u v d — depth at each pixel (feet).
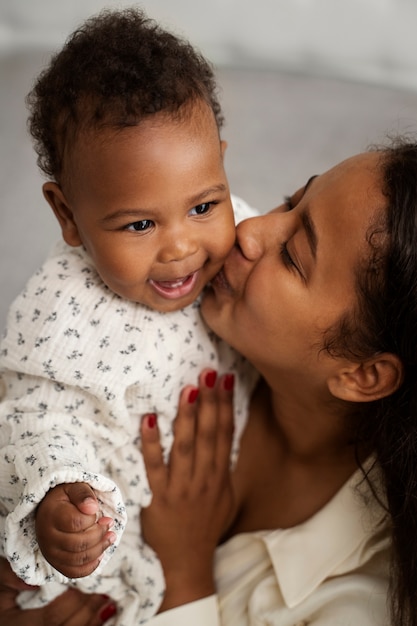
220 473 3.87
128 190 3.07
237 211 4.22
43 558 3.03
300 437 3.93
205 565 3.83
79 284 3.52
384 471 3.59
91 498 2.73
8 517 2.89
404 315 3.30
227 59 6.91
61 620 3.76
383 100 6.07
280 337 3.49
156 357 3.51
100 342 3.44
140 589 3.72
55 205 3.46
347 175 3.40
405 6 6.60
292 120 5.92
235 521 4.11
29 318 3.49
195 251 3.23
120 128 3.04
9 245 5.19
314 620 3.65
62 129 3.21
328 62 6.88
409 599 3.48
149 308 3.57
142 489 3.70
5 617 3.76
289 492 3.98
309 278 3.40
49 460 3.05
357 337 3.41
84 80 3.13
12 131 5.68
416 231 3.22
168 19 6.88
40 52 6.29
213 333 3.86
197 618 3.71
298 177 5.55
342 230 3.33
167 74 3.11
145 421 3.68
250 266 3.50
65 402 3.46
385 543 3.72
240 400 4.07
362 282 3.32
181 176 3.07
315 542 3.71
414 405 3.46
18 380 3.55
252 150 5.71
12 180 5.45
